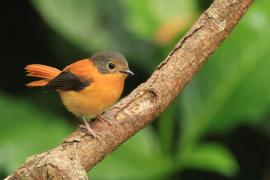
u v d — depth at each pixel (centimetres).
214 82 1241
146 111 737
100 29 1316
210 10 755
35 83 933
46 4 1288
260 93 1235
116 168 1142
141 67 1347
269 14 1226
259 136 1413
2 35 1438
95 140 711
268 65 1230
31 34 1434
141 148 1171
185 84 754
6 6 1431
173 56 754
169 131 1200
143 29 1240
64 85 896
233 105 1234
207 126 1245
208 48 752
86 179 665
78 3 1312
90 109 910
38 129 1149
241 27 1219
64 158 677
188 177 1403
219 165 1148
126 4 1295
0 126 1156
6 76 1420
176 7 1264
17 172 675
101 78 902
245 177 1427
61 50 1391
